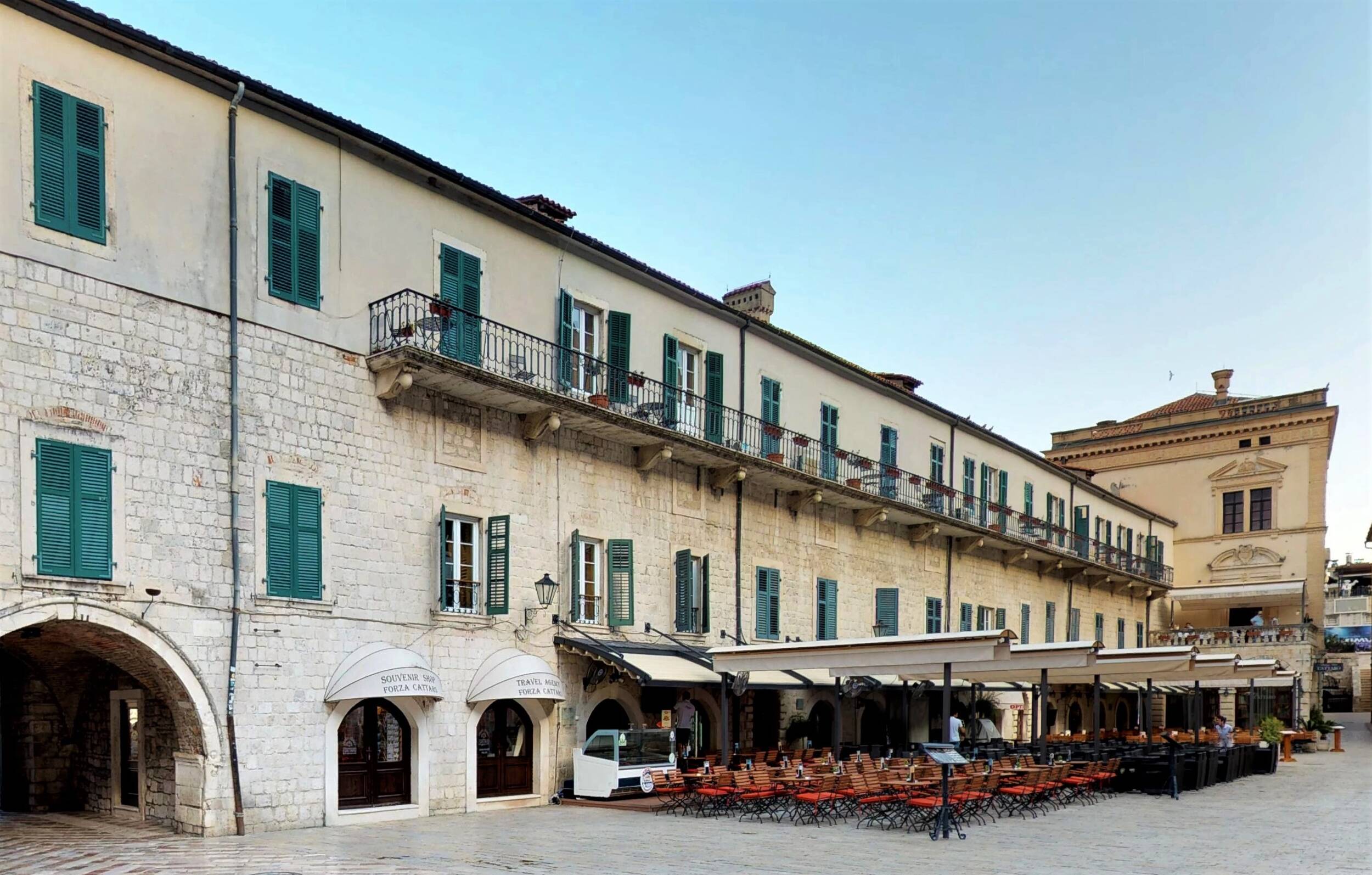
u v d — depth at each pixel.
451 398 20.44
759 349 29.09
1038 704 41.66
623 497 24.02
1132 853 15.45
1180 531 56.41
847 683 27.59
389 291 19.50
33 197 14.75
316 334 18.22
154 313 15.99
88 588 14.83
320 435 18.09
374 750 18.69
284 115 18.06
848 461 31.67
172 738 17.22
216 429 16.62
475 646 20.25
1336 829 18.50
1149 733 30.33
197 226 16.69
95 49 15.62
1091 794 24.08
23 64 14.80
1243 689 50.88
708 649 25.03
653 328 25.48
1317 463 52.22
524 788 21.27
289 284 17.86
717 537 26.64
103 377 15.29
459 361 19.19
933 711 35.06
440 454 20.08
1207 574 55.16
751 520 27.86
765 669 20.95
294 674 17.22
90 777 19.16
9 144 14.57
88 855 14.21
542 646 21.55
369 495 18.75
